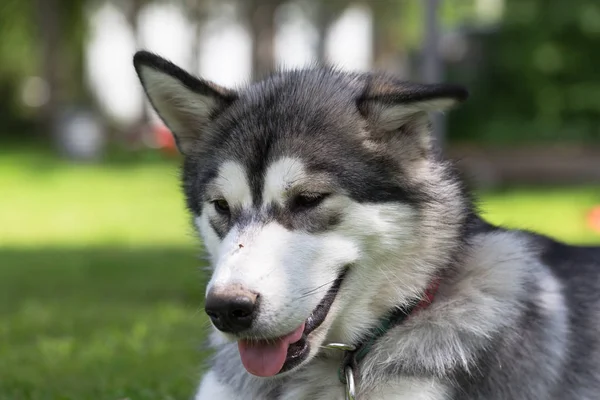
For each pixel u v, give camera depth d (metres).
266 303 3.73
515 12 19.84
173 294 9.48
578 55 19.67
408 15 31.86
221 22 35.47
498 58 19.88
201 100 4.54
